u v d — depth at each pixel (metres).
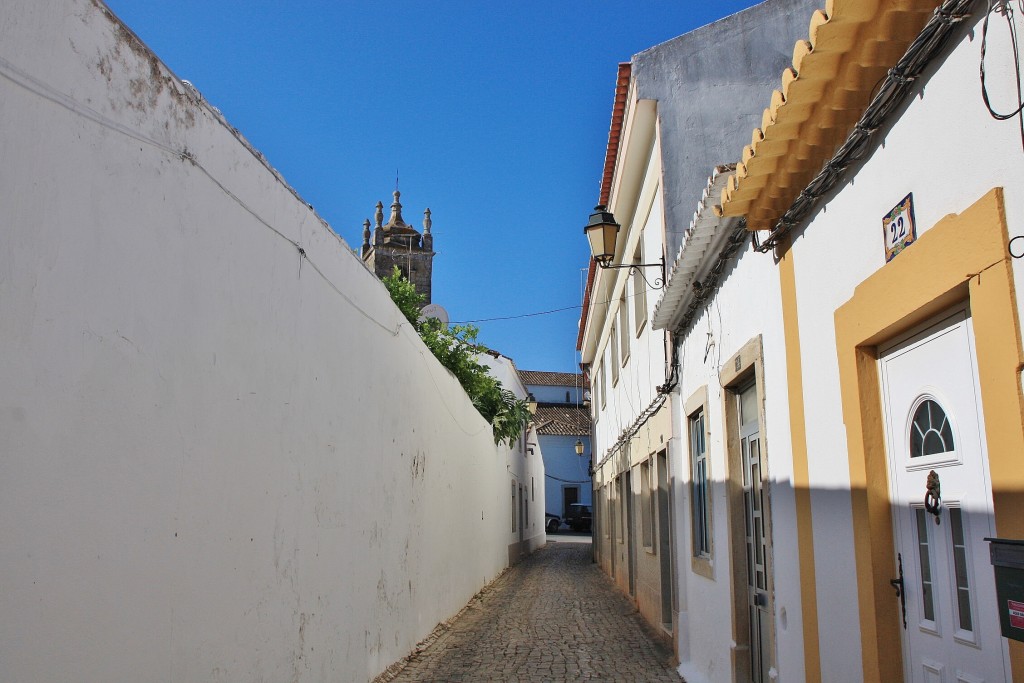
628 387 14.76
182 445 4.02
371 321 7.58
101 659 3.31
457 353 15.87
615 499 17.77
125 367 3.55
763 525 5.98
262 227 5.09
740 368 6.28
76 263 3.24
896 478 3.76
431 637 10.20
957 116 3.01
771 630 5.69
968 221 2.89
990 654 2.96
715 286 7.16
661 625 10.65
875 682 3.74
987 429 2.82
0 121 2.86
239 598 4.62
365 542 7.22
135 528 3.59
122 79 3.60
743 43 10.08
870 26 3.21
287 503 5.38
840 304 4.22
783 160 4.45
